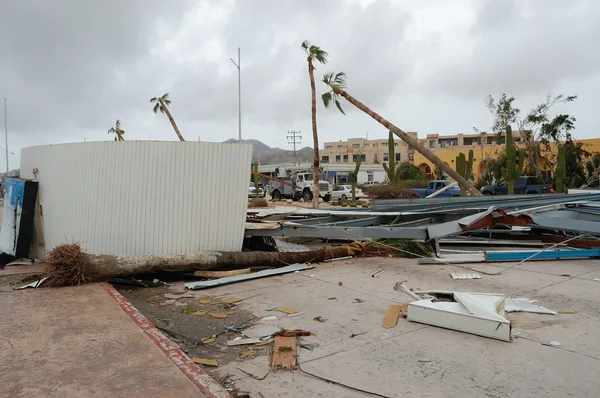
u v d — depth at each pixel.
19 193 8.85
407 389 3.49
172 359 3.87
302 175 35.88
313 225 9.52
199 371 3.64
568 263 8.50
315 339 4.62
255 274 7.61
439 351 4.25
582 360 3.99
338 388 3.54
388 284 7.00
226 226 8.16
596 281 7.00
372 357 4.12
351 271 8.04
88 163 8.11
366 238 8.78
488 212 8.88
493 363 3.95
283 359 4.04
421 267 8.35
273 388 3.55
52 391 3.23
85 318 5.00
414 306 5.11
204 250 8.03
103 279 6.89
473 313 4.84
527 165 38.84
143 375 3.53
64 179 8.41
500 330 4.50
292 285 7.02
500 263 8.57
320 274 7.82
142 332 4.55
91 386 3.32
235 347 4.50
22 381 3.39
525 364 3.92
